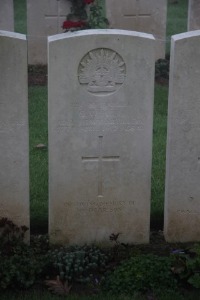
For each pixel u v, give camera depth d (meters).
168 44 5.94
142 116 2.97
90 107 2.94
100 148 2.99
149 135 3.00
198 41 2.89
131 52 2.89
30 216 3.30
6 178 2.97
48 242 3.09
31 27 5.44
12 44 2.82
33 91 4.90
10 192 2.99
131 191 3.06
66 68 2.88
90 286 2.80
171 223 3.12
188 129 2.99
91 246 3.04
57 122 2.94
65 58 2.87
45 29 5.45
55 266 2.85
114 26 5.44
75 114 2.94
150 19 5.44
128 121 2.97
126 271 2.80
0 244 2.94
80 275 2.85
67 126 2.95
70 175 3.01
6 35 2.82
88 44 2.86
